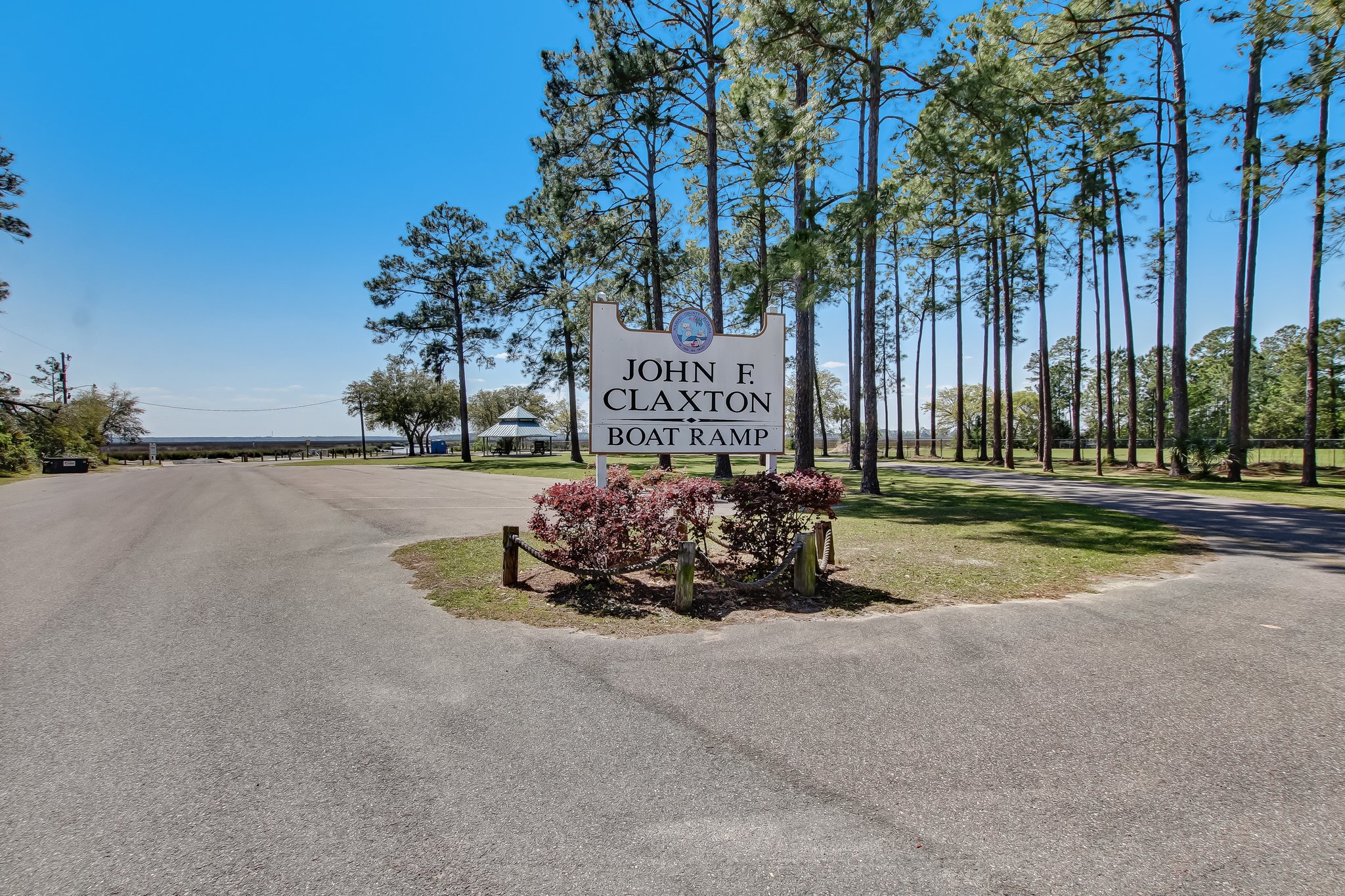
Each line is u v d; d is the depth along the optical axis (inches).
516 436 2465.6
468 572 291.3
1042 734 135.0
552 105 940.0
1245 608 231.6
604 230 935.0
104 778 118.0
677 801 110.7
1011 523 454.3
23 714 145.7
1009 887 88.3
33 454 1569.9
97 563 320.5
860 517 494.0
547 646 192.5
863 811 107.3
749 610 228.8
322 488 811.4
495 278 1453.0
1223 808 107.7
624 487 272.2
